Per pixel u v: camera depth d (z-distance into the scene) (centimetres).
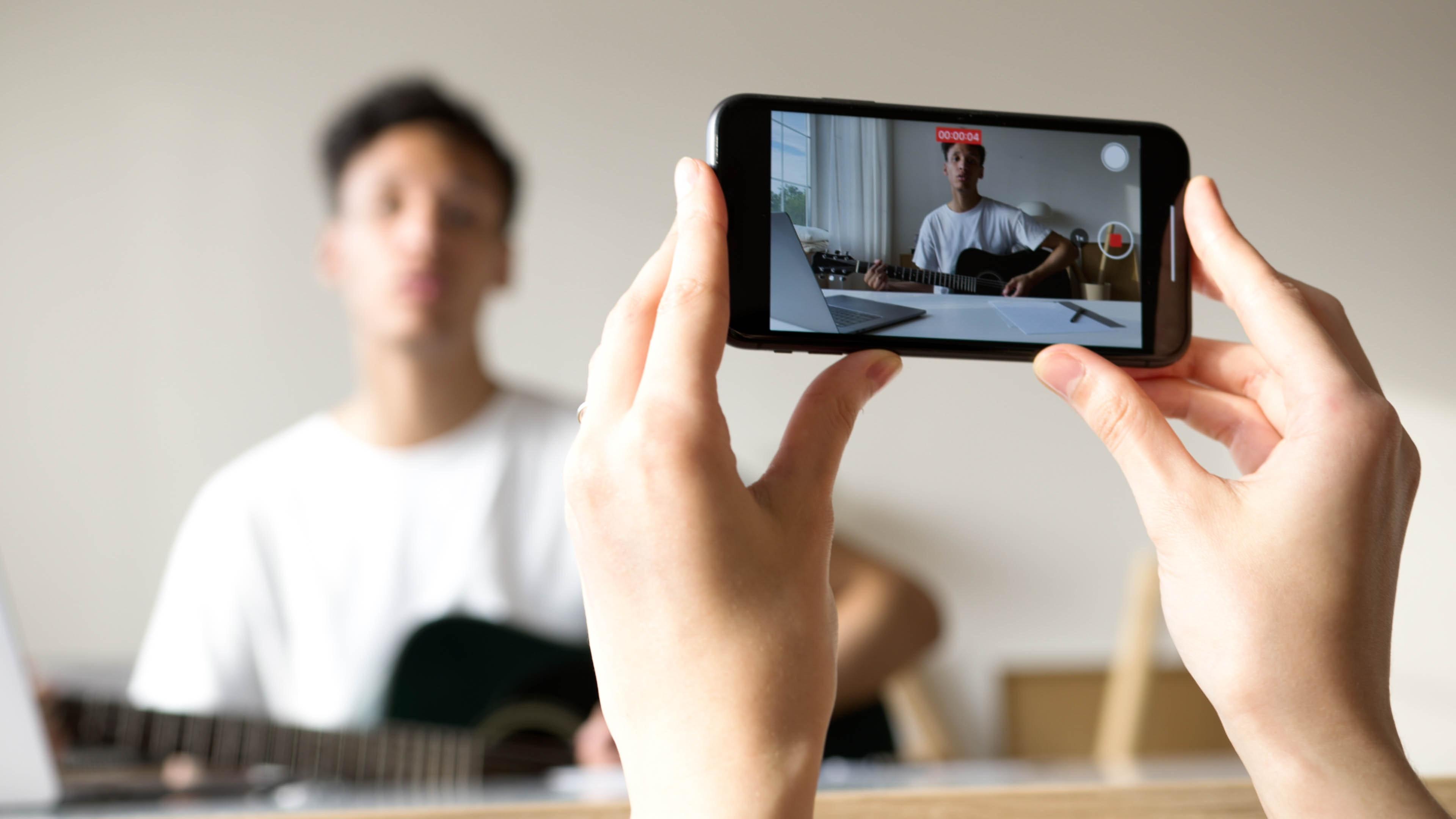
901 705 177
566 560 179
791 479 30
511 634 143
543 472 183
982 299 48
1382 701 30
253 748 108
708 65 205
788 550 28
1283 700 29
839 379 33
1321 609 30
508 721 138
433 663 142
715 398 28
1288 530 31
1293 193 222
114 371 191
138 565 190
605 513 27
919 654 158
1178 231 50
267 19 196
